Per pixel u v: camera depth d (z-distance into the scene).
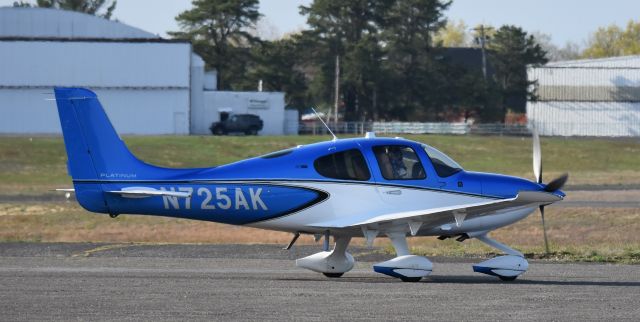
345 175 47.78
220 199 47.34
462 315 36.41
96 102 47.41
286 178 47.47
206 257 59.94
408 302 39.44
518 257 48.34
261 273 51.62
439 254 62.00
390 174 48.09
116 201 47.31
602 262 58.00
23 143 198.75
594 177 170.38
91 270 51.94
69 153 47.19
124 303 38.97
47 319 35.44
